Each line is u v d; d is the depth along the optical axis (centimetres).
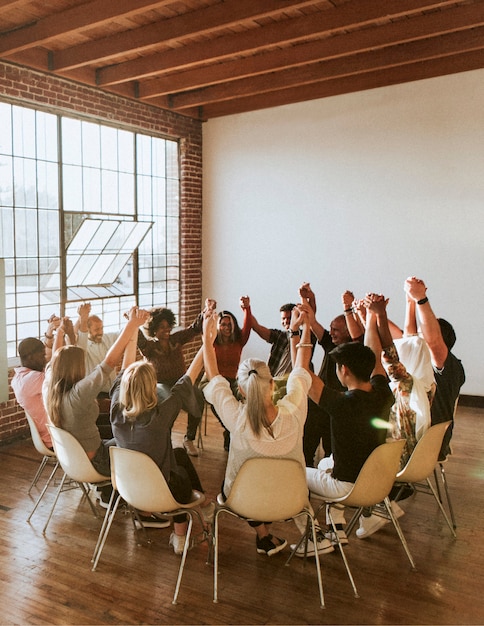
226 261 786
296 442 288
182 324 781
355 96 679
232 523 386
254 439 282
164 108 713
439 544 356
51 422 345
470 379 650
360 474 294
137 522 379
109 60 586
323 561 335
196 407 322
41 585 309
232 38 526
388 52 579
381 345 344
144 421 305
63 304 604
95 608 289
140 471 290
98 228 613
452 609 289
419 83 642
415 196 657
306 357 315
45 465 464
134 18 486
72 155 607
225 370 502
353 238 697
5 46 500
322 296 723
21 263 555
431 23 494
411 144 654
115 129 663
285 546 350
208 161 786
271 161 741
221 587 308
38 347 411
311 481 327
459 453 513
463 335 648
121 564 331
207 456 510
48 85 564
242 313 782
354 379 307
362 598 298
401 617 282
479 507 407
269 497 282
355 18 465
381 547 352
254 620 280
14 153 543
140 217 708
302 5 423
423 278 662
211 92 686
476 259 632
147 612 286
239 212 770
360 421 305
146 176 713
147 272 726
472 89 616
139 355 655
